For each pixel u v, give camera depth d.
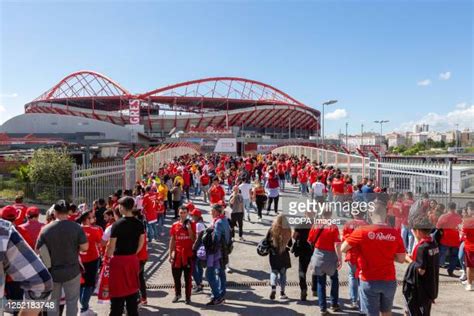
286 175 29.23
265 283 8.31
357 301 6.75
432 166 12.41
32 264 2.57
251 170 25.61
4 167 28.55
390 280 4.84
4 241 2.46
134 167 18.36
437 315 6.45
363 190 13.30
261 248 7.38
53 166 21.42
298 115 144.88
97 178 13.94
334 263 6.44
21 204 9.23
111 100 132.62
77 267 5.25
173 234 7.25
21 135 43.91
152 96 126.94
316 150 31.33
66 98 132.25
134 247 5.46
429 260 5.12
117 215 7.61
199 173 22.80
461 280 8.37
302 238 7.23
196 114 128.75
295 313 6.63
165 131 131.50
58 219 5.24
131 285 5.39
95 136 43.06
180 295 7.33
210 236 7.04
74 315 5.21
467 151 106.88
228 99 134.88
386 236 4.82
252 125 143.00
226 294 7.64
